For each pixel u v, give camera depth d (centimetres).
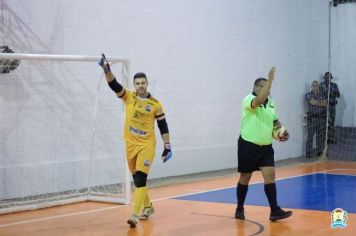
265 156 1267
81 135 1761
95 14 1783
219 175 2098
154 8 1959
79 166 1756
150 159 1270
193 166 2131
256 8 2391
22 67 1611
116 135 1858
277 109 2530
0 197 1565
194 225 1248
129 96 1286
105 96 1823
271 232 1165
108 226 1253
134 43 1895
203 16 2147
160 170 2009
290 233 1153
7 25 1573
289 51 2581
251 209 1430
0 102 1566
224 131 2259
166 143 1301
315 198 1578
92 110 1788
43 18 1655
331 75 2805
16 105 1599
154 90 1966
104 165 1822
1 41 1559
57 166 1695
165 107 2009
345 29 2958
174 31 2034
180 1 2055
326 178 1995
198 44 2128
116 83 1268
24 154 1620
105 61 1248
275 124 1277
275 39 2497
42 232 1201
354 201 1530
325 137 2625
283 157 2577
